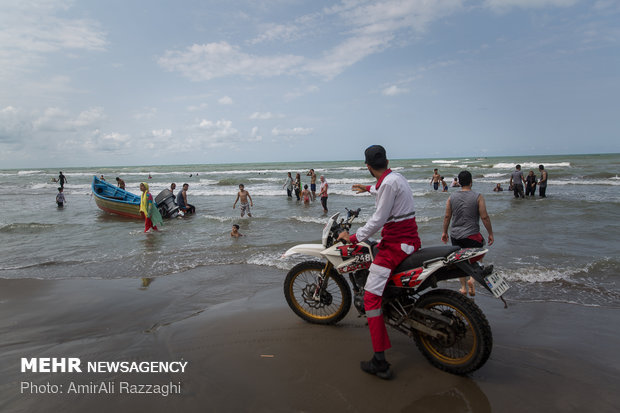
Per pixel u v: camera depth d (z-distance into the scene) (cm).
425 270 284
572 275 543
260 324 383
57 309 437
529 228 928
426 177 3347
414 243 295
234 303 452
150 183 3700
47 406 246
